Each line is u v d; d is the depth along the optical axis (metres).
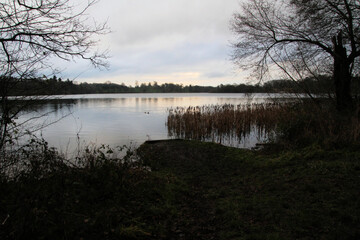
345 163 6.20
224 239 3.51
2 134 4.53
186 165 8.70
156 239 3.46
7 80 4.20
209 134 15.75
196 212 4.58
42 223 3.21
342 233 3.32
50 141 13.28
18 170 4.84
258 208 4.45
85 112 32.34
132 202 4.54
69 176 5.09
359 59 12.19
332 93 12.86
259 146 12.34
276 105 16.55
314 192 4.87
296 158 7.66
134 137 15.44
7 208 3.42
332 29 11.63
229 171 7.77
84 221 3.54
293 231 3.54
